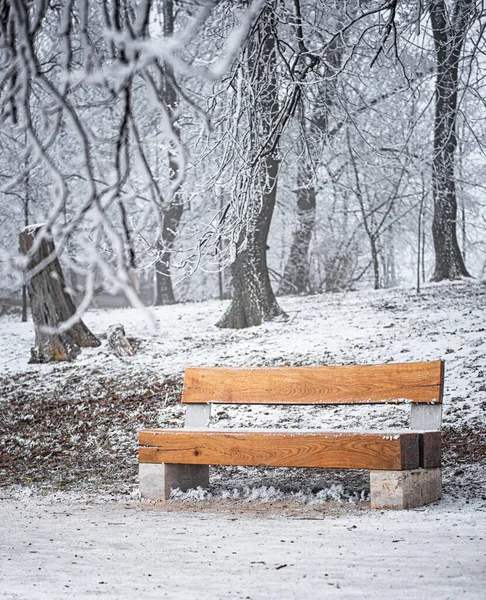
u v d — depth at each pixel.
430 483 5.87
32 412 11.85
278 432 6.00
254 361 13.58
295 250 29.50
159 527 5.12
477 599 3.01
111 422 10.80
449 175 20.58
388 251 34.06
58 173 2.16
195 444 6.26
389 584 3.32
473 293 18.20
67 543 4.55
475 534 4.45
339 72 7.57
